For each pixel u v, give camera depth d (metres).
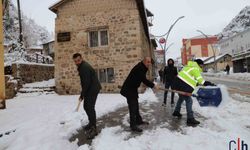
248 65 35.19
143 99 11.09
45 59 24.78
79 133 5.71
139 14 15.12
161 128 5.76
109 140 5.02
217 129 5.40
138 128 5.59
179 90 6.16
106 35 14.95
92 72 5.50
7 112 8.77
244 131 5.12
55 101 11.82
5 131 6.05
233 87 16.70
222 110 7.49
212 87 5.97
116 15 14.61
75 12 15.32
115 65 14.57
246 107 7.90
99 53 14.86
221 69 59.84
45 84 17.03
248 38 53.94
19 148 4.86
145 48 19.62
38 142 5.15
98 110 8.37
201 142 4.55
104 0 14.88
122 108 8.91
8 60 19.45
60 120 6.89
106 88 14.66
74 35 15.29
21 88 15.78
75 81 15.16
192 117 5.98
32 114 8.21
